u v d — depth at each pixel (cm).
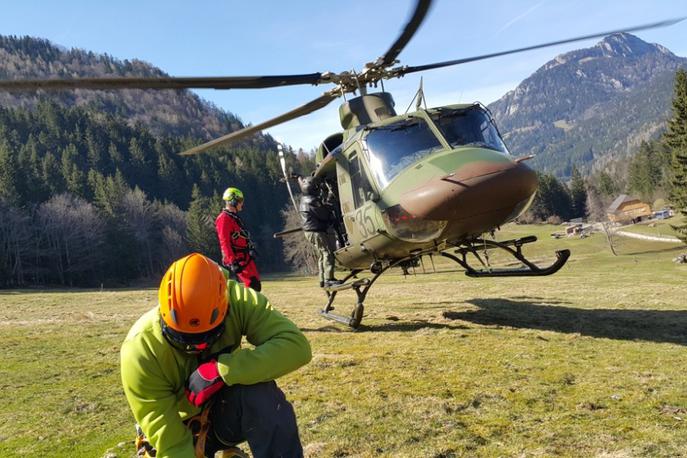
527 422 359
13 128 11625
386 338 686
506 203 617
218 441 241
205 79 524
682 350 566
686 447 307
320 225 863
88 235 6444
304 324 855
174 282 208
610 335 662
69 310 1364
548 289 1334
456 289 1465
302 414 391
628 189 14312
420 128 701
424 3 500
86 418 416
